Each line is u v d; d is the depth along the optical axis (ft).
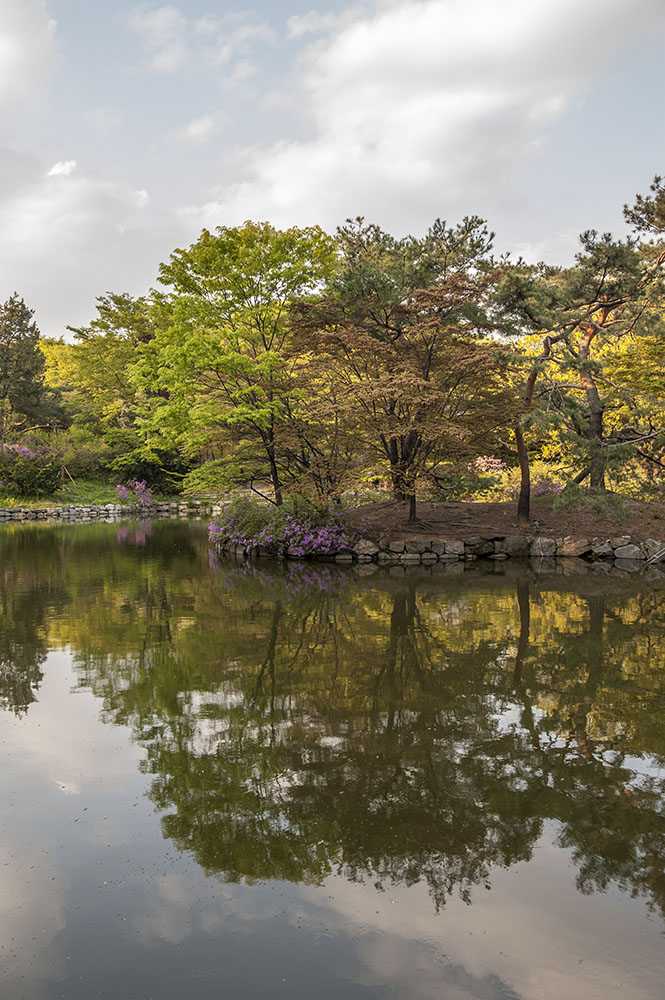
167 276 53.62
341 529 53.72
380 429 47.85
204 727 17.97
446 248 51.19
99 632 28.76
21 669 23.30
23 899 10.87
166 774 15.17
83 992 8.87
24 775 15.14
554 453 66.49
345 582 42.32
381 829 12.97
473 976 9.16
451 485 61.62
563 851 12.29
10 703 19.81
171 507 118.83
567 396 55.72
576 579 43.19
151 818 13.33
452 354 48.06
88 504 112.78
